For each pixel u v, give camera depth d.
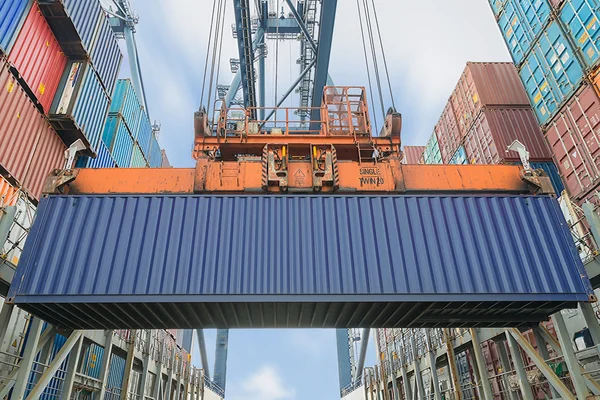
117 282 7.27
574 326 10.77
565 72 13.80
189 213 7.98
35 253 7.43
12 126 11.25
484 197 8.38
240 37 23.55
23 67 11.94
